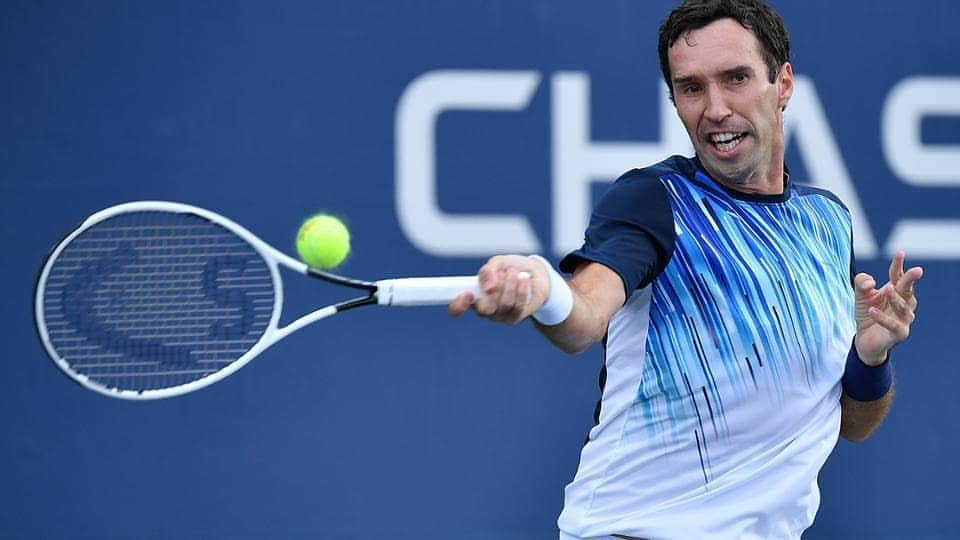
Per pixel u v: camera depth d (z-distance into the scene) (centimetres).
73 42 2325
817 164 2409
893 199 2417
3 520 2339
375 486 2377
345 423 2375
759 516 1216
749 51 1194
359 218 2356
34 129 2320
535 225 2373
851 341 1260
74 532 2350
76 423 2355
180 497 2364
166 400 2366
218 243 1775
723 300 1187
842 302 1248
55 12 2322
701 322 1187
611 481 1225
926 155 2422
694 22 1202
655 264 1171
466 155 2367
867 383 1262
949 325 2423
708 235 1195
